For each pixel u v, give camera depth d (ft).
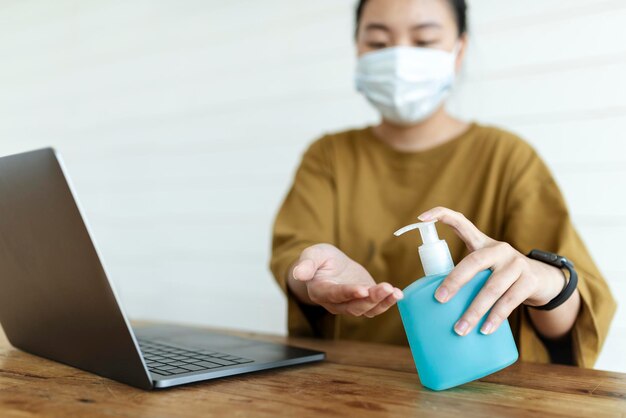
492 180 3.96
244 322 8.39
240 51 8.27
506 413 1.83
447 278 2.07
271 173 8.10
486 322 2.08
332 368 2.47
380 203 4.24
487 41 6.45
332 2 7.46
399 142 4.38
